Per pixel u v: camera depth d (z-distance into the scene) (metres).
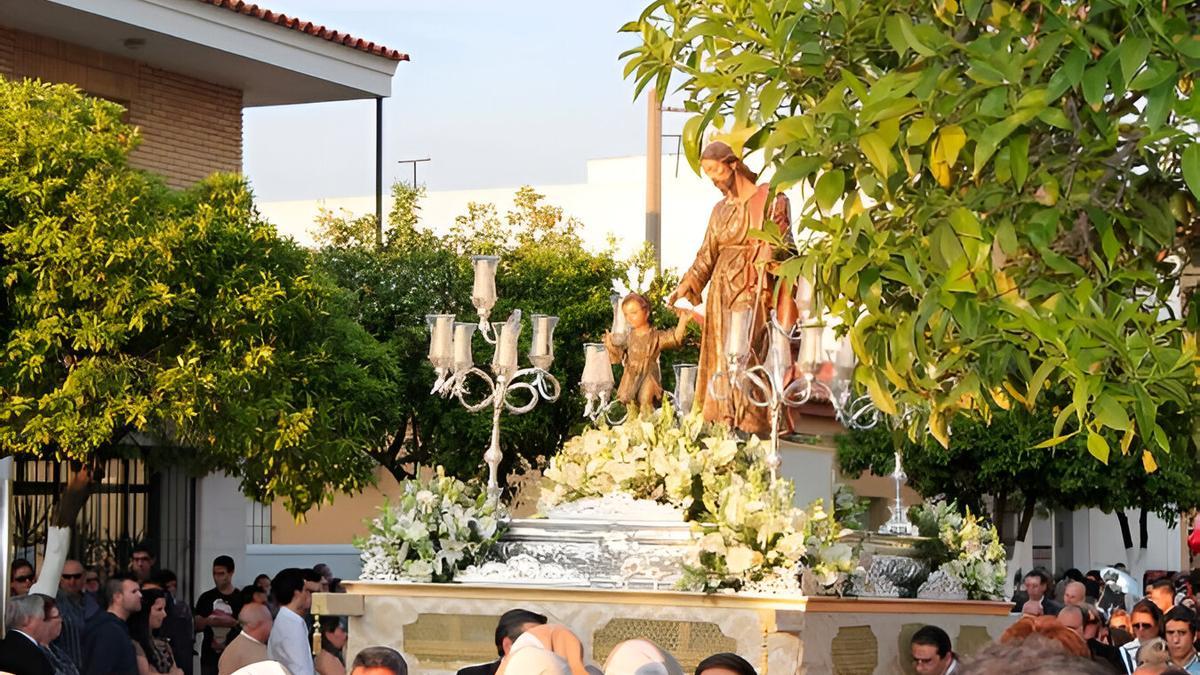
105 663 12.10
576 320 26.02
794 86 7.51
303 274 17.98
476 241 32.88
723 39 7.88
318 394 17.98
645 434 10.38
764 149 7.52
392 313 26.45
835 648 9.43
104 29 21.77
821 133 7.07
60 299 16.22
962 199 7.11
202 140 24.20
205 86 24.27
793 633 9.14
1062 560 43.69
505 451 25.64
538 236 33.88
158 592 14.27
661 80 8.09
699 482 10.05
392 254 27.14
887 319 7.12
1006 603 11.07
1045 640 2.48
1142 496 29.52
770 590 9.27
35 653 10.27
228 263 17.11
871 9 7.42
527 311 25.89
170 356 16.81
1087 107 7.07
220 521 22.45
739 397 10.43
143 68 23.31
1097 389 6.46
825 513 9.84
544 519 10.26
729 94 7.85
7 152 16.25
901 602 10.06
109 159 16.92
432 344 11.09
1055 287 6.90
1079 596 14.11
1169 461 8.15
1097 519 44.38
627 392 11.21
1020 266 7.30
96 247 16.03
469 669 9.02
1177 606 11.27
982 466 27.97
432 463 25.81
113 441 17.89
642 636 9.48
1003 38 6.92
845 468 27.73
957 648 10.70
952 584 10.92
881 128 6.80
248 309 16.70
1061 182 7.14
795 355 10.39
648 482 10.18
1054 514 42.47
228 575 17.50
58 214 16.41
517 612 8.04
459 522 10.17
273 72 24.08
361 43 25.03
